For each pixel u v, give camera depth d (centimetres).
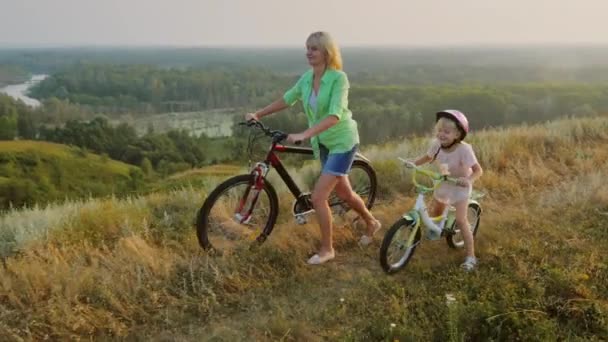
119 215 544
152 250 444
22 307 361
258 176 432
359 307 372
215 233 447
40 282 385
